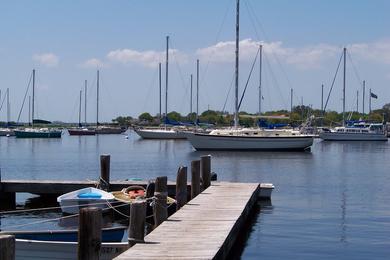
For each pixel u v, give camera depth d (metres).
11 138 125.50
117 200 23.20
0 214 25.41
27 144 103.38
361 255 17.39
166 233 16.75
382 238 19.83
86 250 12.06
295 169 50.41
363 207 27.11
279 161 59.12
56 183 28.78
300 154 69.19
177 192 22.73
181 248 14.88
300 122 119.06
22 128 127.94
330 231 21.05
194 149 75.44
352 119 132.50
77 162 60.94
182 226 17.83
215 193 25.38
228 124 106.38
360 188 35.69
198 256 14.04
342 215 24.69
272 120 89.00
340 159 63.56
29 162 60.84
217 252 14.52
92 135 142.62
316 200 29.59
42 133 122.19
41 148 89.94
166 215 19.45
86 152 79.06
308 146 71.62
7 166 55.53
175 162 59.69
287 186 36.81
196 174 24.66
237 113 71.06
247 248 18.25
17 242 15.49
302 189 35.06
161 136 108.00
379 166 54.38
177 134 107.12
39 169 52.28
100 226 12.23
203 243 15.44
